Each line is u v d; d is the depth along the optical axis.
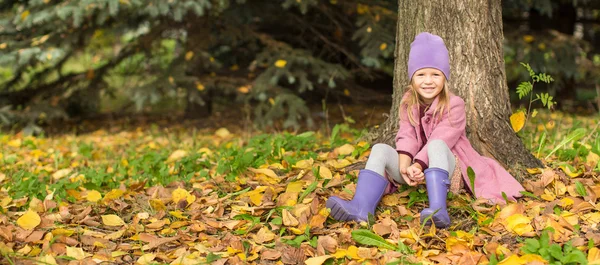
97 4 6.36
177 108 10.38
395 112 4.16
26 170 5.17
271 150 4.52
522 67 8.44
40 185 4.24
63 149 6.38
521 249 2.64
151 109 10.34
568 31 10.15
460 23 3.84
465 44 3.84
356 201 3.13
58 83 8.16
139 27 7.70
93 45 7.63
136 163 4.90
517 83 9.58
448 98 3.33
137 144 6.88
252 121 8.22
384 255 2.74
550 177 3.50
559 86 9.54
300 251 2.83
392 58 8.11
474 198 3.28
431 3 3.89
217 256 2.79
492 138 3.82
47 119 7.86
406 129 3.38
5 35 7.18
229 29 7.78
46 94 8.05
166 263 2.81
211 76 7.90
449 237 2.82
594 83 10.24
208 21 7.80
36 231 3.12
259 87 7.20
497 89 3.90
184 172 4.41
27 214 3.25
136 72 8.48
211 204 3.58
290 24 8.37
